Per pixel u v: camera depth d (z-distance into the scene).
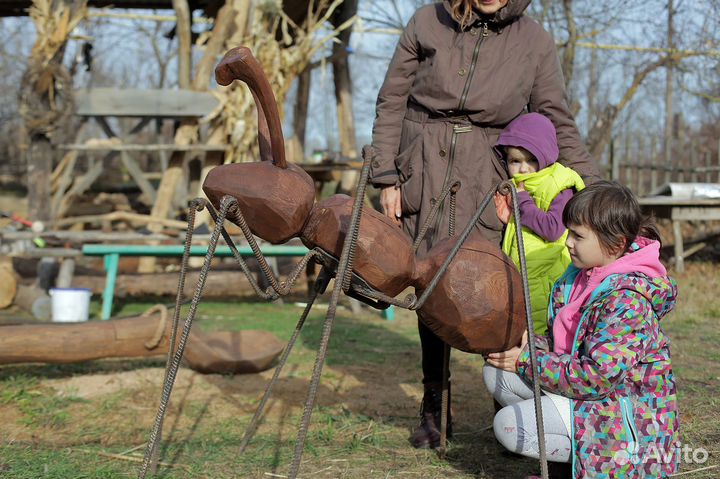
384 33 13.44
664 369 2.44
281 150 2.58
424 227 2.99
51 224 8.54
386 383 4.73
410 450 3.38
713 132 19.31
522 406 2.60
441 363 3.44
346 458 3.26
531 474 3.05
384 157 3.47
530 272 3.04
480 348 2.74
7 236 7.50
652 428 2.41
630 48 13.24
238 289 8.92
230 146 8.90
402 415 3.99
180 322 4.55
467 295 2.67
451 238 2.80
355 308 8.23
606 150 15.73
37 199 8.46
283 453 3.33
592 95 18.06
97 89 8.64
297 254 7.68
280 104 9.08
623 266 2.47
